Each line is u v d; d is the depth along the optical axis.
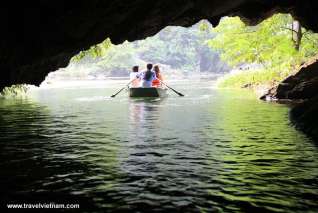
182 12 14.07
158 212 5.37
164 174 7.05
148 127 12.25
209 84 37.75
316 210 5.40
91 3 11.05
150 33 14.71
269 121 13.03
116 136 10.76
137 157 8.31
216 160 8.02
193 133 11.08
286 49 25.06
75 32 12.21
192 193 6.07
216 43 30.11
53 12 10.71
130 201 5.77
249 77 31.05
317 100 12.48
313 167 7.44
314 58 21.77
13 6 9.90
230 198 5.86
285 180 6.67
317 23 15.04
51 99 23.81
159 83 25.02
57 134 11.20
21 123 13.53
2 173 7.19
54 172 7.21
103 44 22.91
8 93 28.22
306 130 11.04
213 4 13.74
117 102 20.89
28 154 8.69
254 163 7.75
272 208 5.48
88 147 9.36
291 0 14.87
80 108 18.25
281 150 8.85
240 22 28.45
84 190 6.24
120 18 12.70
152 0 12.69
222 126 12.23
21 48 11.52
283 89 20.12
